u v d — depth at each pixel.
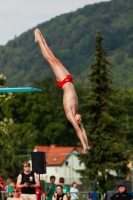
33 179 28.58
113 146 66.31
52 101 145.12
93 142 66.56
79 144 67.69
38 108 125.00
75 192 38.59
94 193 39.22
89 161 66.62
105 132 67.12
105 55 68.44
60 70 22.39
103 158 66.62
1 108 83.25
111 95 68.25
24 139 85.19
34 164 30.33
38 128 126.75
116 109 68.12
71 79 22.34
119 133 67.81
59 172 120.50
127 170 66.94
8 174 78.06
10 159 78.62
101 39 67.88
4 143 80.38
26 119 124.44
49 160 121.50
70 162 121.38
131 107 98.75
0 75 82.69
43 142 127.12
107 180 65.94
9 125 81.75
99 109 67.75
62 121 129.62
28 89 25.84
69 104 21.95
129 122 91.75
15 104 123.44
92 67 68.44
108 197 33.84
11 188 34.91
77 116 21.83
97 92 68.12
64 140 129.75
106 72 68.19
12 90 25.91
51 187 33.88
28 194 28.62
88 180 66.75
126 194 30.72
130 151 68.75
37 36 22.91
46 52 22.69
